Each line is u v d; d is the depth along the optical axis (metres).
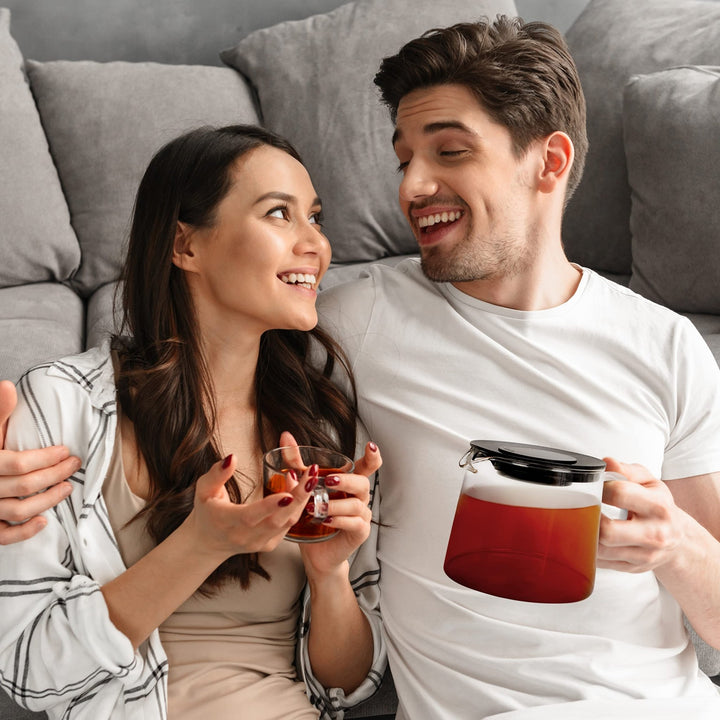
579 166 1.40
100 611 1.07
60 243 2.41
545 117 1.31
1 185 2.36
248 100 2.63
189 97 2.54
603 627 1.25
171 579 1.07
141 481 1.21
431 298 1.38
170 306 1.25
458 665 1.24
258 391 1.34
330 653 1.27
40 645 1.09
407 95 1.34
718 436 1.34
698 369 1.34
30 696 1.11
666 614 1.32
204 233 1.21
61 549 1.13
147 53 2.97
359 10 2.70
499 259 1.33
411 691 1.26
